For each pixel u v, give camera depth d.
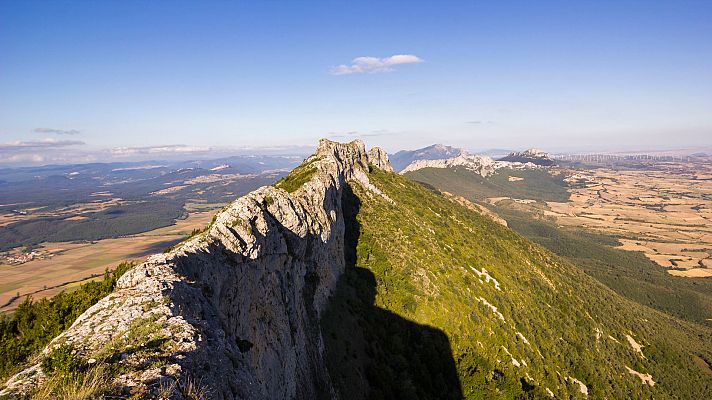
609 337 120.00
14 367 20.50
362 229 94.00
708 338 156.75
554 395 81.62
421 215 123.00
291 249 46.25
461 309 83.31
